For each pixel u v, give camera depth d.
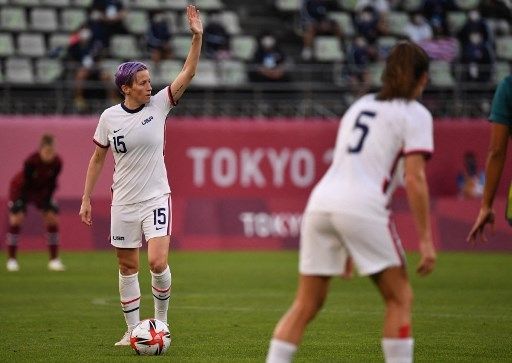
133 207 34.53
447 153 88.88
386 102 24.53
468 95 94.06
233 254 79.81
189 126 86.50
